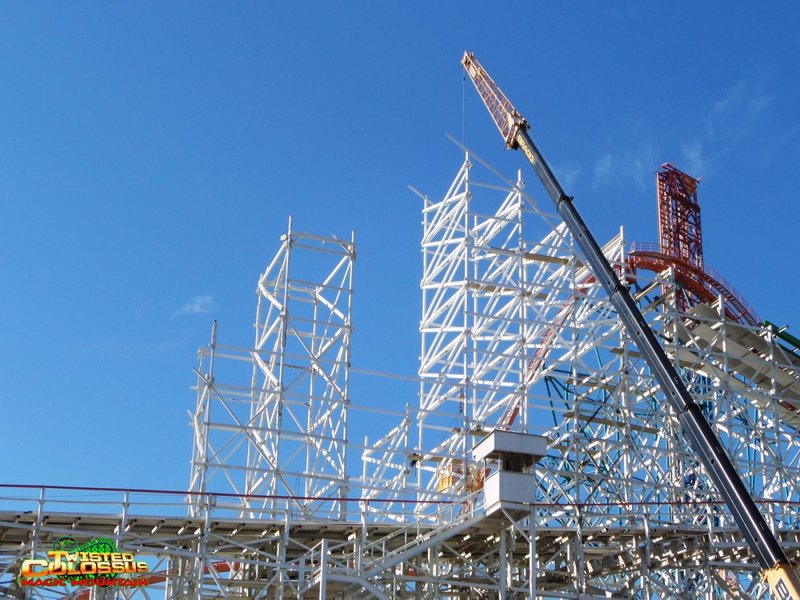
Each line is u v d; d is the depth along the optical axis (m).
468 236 67.44
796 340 71.94
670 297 71.56
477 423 65.06
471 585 51.16
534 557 51.00
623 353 69.25
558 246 69.50
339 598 52.38
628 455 66.94
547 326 68.19
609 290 48.47
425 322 69.31
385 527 52.47
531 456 52.91
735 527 57.25
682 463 69.12
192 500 57.62
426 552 55.34
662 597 59.47
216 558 49.72
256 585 51.19
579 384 68.12
